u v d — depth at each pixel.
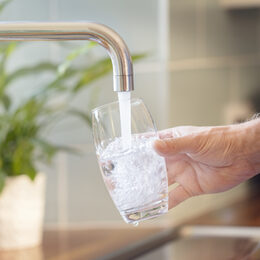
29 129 1.60
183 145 0.84
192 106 2.12
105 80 1.94
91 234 1.84
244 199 2.42
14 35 0.72
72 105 1.94
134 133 0.77
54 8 1.92
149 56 1.96
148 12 1.95
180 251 1.77
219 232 1.89
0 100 1.62
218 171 0.94
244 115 2.49
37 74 1.87
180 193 0.98
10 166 1.58
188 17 2.08
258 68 2.70
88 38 0.73
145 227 1.95
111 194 0.79
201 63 2.18
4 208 1.57
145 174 0.76
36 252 1.59
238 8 2.41
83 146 1.95
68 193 1.95
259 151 0.89
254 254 1.65
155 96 1.98
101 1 1.96
